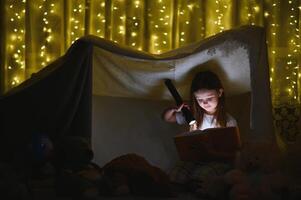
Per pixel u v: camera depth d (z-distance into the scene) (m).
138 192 2.25
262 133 2.46
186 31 3.29
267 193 2.04
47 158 2.42
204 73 2.66
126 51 2.46
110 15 3.21
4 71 3.11
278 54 3.33
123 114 2.88
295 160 2.41
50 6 3.17
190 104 2.77
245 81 2.77
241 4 3.33
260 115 2.46
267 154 2.20
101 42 2.45
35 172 2.46
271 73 3.30
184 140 2.48
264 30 2.50
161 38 3.27
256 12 3.33
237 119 2.91
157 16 3.27
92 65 2.53
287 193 2.08
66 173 2.23
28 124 2.52
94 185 2.18
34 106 2.49
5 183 1.98
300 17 3.32
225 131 2.44
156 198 2.19
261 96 2.47
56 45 3.18
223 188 2.12
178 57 2.48
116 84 2.78
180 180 2.40
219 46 2.55
